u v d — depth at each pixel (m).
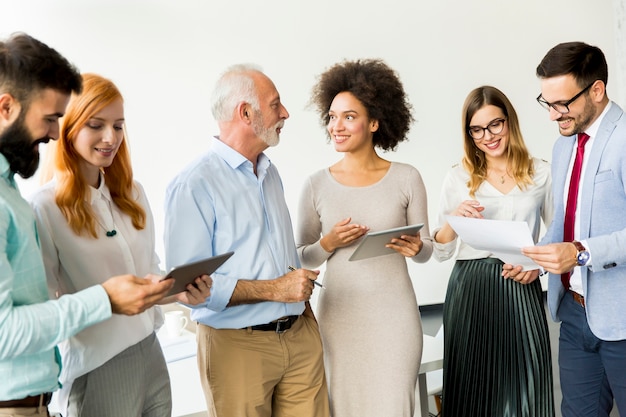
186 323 3.15
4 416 1.46
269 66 3.97
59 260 1.87
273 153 4.06
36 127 1.45
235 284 2.12
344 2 4.14
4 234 1.41
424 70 4.44
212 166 2.22
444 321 2.94
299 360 2.33
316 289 4.06
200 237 2.12
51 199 1.87
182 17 3.71
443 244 2.85
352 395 2.57
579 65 2.23
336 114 2.58
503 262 2.78
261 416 2.28
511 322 2.77
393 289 2.58
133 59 3.60
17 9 3.32
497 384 2.80
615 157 2.24
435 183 4.55
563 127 2.33
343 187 2.62
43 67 1.43
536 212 2.81
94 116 1.84
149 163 3.69
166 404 2.09
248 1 3.88
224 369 2.21
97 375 1.89
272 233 2.30
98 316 1.47
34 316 1.39
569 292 2.50
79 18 3.46
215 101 2.25
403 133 2.73
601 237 2.21
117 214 2.03
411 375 2.59
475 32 4.57
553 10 4.81
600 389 2.50
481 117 2.74
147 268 2.10
